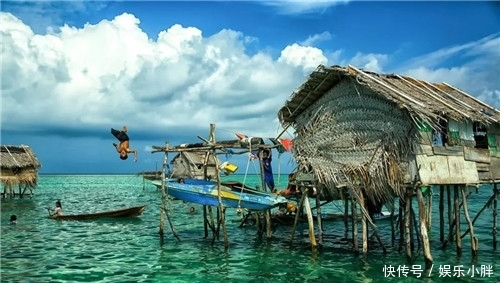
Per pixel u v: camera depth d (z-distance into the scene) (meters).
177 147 24.25
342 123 20.55
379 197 19.33
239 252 21.83
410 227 19.50
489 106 22.31
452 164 19.00
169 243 24.53
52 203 51.28
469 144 19.88
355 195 19.30
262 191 24.33
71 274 18.23
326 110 21.38
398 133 18.52
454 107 19.81
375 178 18.70
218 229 24.50
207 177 27.91
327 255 20.86
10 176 52.28
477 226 30.11
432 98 20.50
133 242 25.02
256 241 24.58
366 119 19.67
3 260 20.73
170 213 40.44
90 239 26.14
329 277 17.34
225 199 22.81
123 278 17.64
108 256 21.47
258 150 23.73
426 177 17.98
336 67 19.72
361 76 19.47
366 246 19.39
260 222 27.45
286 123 23.47
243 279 17.31
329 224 30.64
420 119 17.53
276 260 20.09
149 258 20.94
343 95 20.67
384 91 18.44
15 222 32.41
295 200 27.39
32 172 53.88
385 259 19.94
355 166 19.38
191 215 39.28
